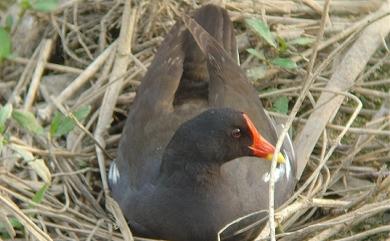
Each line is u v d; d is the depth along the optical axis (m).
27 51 14.30
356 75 13.48
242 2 14.43
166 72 12.53
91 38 14.36
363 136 13.02
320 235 11.56
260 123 12.37
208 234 11.58
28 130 12.65
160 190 11.62
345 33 14.07
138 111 12.47
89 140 13.12
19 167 12.75
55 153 12.58
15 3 14.56
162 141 12.03
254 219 11.70
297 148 12.86
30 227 11.10
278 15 14.47
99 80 13.55
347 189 12.58
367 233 11.33
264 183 11.86
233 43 13.10
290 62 13.30
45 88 13.64
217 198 11.46
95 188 12.86
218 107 11.90
